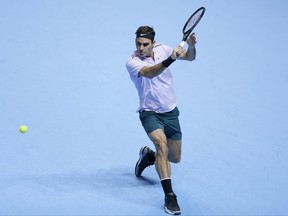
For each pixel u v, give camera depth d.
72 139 12.01
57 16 18.92
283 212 9.59
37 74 15.15
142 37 9.30
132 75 9.49
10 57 16.00
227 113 13.55
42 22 18.38
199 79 15.37
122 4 20.25
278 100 14.34
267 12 20.08
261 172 10.92
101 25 18.50
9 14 18.75
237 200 9.94
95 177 10.61
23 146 11.57
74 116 13.09
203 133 12.52
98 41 17.42
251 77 15.59
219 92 14.66
